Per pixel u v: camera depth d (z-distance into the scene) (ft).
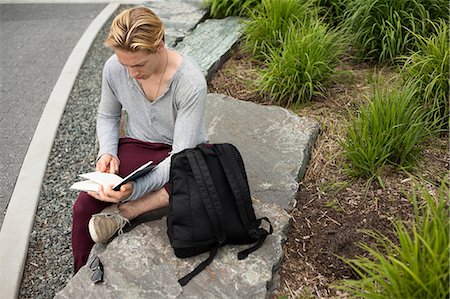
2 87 15.83
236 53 15.89
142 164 9.77
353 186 11.12
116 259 9.08
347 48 15.15
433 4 14.56
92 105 14.82
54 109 14.56
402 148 11.28
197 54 15.34
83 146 13.46
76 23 19.16
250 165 11.48
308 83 13.25
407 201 10.62
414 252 7.66
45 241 11.03
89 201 9.52
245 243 9.20
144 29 8.41
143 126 9.86
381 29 14.24
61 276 10.38
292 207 10.66
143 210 9.55
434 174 11.20
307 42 13.61
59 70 16.52
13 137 13.93
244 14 17.43
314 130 12.41
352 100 13.43
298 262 9.61
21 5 20.54
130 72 8.84
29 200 11.76
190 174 8.82
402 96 11.50
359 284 8.28
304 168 11.67
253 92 14.16
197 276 8.79
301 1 15.62
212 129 12.51
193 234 8.81
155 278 8.79
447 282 7.42
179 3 18.99
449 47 12.24
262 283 8.70
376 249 9.48
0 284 9.98
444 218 8.38
